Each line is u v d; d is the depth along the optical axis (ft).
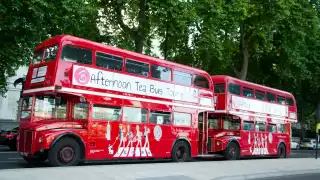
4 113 109.50
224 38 92.73
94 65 46.34
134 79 51.11
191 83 60.49
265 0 89.51
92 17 81.25
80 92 44.24
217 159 70.18
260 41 98.84
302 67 104.58
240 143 69.97
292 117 87.86
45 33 69.05
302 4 98.94
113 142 47.65
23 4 62.90
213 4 80.84
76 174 32.99
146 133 51.98
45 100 45.03
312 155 104.88
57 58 42.75
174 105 56.80
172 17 75.41
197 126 60.64
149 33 84.12
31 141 42.14
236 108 69.21
